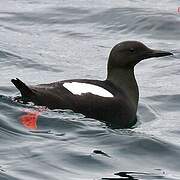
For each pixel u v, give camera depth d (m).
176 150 16.06
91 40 27.38
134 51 19.02
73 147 15.59
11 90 20.25
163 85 22.47
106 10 30.30
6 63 23.91
